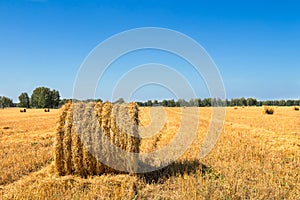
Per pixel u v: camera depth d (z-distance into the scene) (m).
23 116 41.47
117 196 6.61
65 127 8.27
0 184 8.09
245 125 21.67
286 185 7.25
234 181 7.34
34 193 6.77
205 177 7.95
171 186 7.42
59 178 7.82
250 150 11.41
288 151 11.45
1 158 10.84
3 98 109.38
